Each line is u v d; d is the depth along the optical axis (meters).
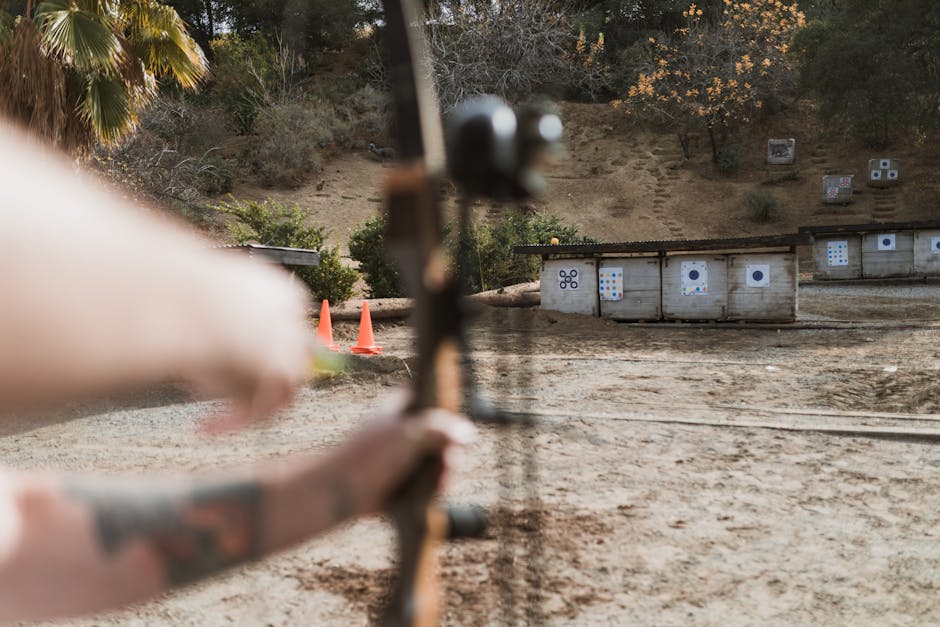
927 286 20.77
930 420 6.31
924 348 10.45
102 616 3.14
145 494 0.39
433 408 0.58
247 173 33.38
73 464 5.54
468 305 0.61
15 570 0.35
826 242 22.58
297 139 34.25
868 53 32.50
